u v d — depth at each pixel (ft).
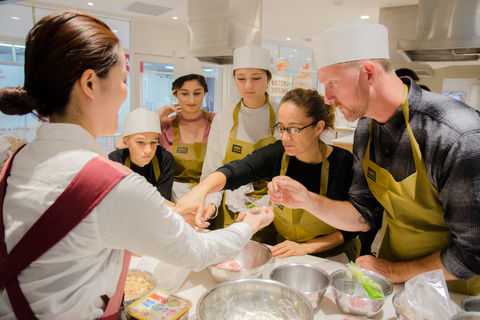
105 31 2.17
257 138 6.95
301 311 2.99
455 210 3.20
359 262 4.11
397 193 3.64
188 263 2.34
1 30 14.98
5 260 1.96
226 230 2.89
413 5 13.78
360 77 3.36
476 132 3.05
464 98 16.53
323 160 5.00
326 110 4.92
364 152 4.21
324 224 5.06
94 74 2.09
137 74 18.71
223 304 3.21
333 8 14.69
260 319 3.16
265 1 13.83
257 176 5.43
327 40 3.42
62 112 2.18
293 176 5.26
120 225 2.01
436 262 3.52
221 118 7.15
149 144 6.25
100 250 2.11
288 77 14.67
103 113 2.26
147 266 3.73
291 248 4.76
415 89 3.49
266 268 4.33
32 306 1.97
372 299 3.19
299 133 4.71
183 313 2.87
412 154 3.51
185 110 7.73
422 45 8.75
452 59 10.33
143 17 17.74
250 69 6.57
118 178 1.99
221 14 10.78
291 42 24.43
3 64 15.39
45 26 2.03
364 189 4.42
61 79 2.03
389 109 3.51
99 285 2.14
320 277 3.85
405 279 3.75
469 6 10.34
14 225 2.00
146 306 2.93
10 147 5.17
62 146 2.09
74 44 2.00
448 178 3.20
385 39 3.44
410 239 3.84
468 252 3.18
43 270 1.96
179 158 7.70
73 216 1.92
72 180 1.96
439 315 2.92
